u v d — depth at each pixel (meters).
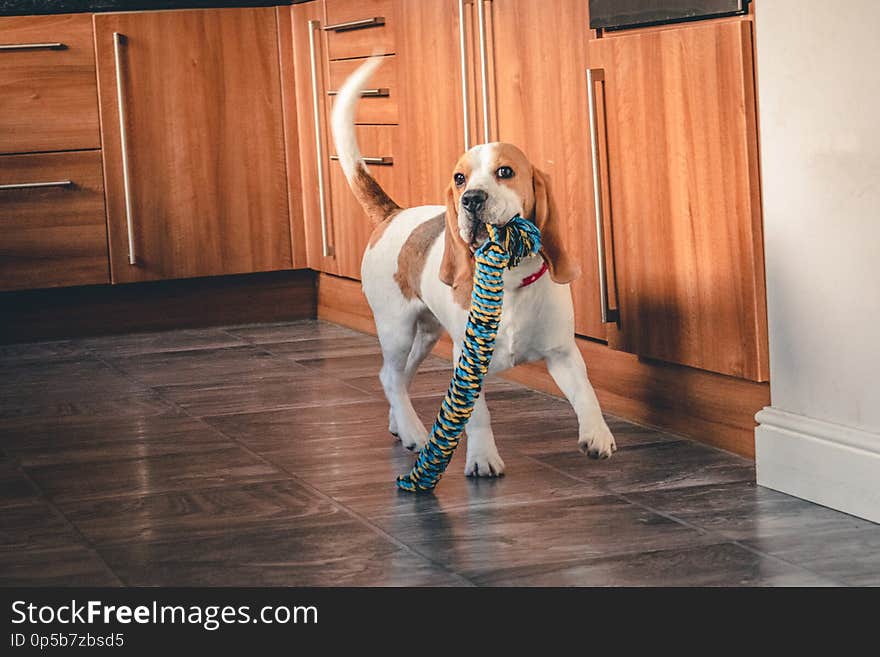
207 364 3.47
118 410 2.92
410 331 2.44
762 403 2.25
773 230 2.04
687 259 2.34
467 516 2.02
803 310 2.00
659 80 2.34
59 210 3.87
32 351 3.76
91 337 3.99
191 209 4.02
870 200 1.85
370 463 2.38
